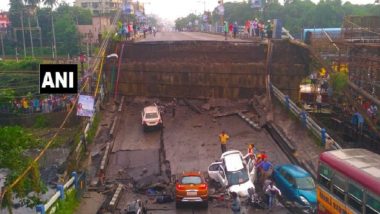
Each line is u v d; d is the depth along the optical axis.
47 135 35.38
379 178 13.54
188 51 38.41
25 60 62.16
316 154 25.44
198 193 20.53
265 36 43.44
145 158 27.80
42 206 16.88
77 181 21.42
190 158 27.39
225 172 22.77
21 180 16.36
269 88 35.75
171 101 38.72
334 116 34.81
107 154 27.81
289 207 19.84
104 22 98.56
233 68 37.47
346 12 90.56
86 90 34.94
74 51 87.25
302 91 40.81
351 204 14.87
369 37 30.50
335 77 29.84
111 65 38.78
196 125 33.34
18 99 39.72
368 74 29.69
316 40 36.41
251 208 20.44
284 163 25.97
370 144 28.09
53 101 40.16
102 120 34.06
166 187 23.20
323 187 17.11
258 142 29.45
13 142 16.47
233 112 35.12
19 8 93.31
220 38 50.62
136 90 39.28
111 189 22.91
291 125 30.09
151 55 38.97
